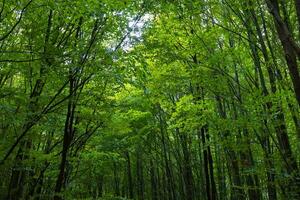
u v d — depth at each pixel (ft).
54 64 25.27
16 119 25.39
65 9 24.17
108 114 36.27
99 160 49.96
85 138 39.37
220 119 31.32
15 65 26.37
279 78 28.78
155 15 35.96
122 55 28.02
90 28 28.35
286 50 16.47
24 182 33.45
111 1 24.04
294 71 16.38
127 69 29.01
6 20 25.55
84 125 37.37
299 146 27.68
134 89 48.26
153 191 89.86
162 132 67.77
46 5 22.93
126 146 61.72
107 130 40.11
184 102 38.37
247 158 38.96
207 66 32.83
